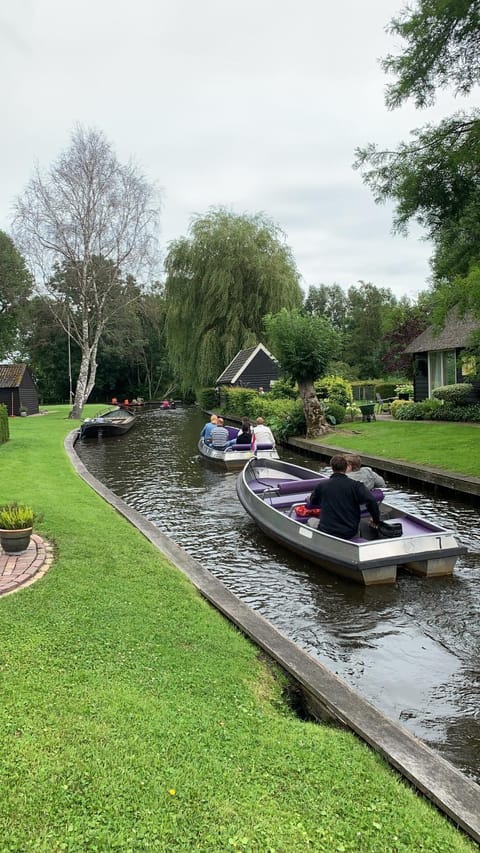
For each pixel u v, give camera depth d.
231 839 2.51
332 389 26.45
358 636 5.86
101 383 63.47
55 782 2.79
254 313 36.69
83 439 24.45
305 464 17.30
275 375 34.50
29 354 61.84
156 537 7.99
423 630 5.98
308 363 20.38
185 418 36.84
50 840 2.45
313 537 7.59
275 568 7.86
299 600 6.77
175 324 38.47
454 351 24.11
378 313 55.94
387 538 7.26
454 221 11.55
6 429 19.52
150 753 3.07
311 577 7.49
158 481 14.52
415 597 6.78
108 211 30.03
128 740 3.16
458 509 11.03
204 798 2.76
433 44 10.51
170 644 4.54
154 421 34.75
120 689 3.71
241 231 36.53
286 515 8.57
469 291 11.17
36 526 7.80
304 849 2.49
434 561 7.25
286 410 23.16
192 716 3.50
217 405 39.41
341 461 7.65
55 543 7.10
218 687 3.96
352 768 3.16
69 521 8.23
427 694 4.77
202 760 3.06
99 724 3.29
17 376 35.88
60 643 4.31
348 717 3.71
